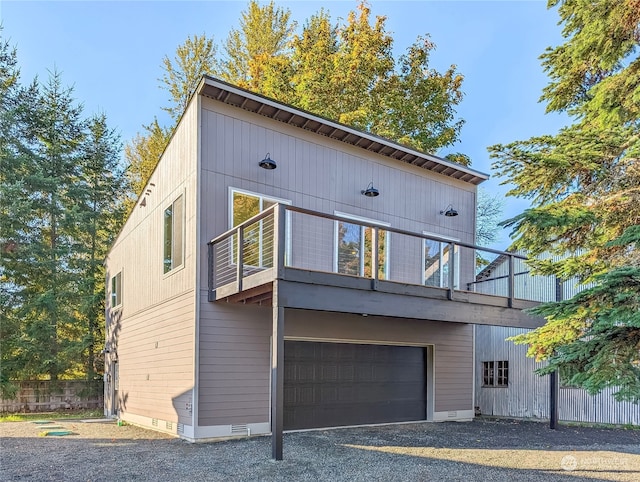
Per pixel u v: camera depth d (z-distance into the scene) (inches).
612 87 231.3
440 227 430.9
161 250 366.3
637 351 171.8
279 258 241.1
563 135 225.1
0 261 613.9
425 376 406.0
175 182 344.2
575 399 400.8
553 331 201.8
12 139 668.1
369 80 684.7
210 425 288.7
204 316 295.9
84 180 742.5
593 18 237.0
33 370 602.9
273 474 203.3
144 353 393.4
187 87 824.3
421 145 695.7
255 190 326.3
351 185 375.9
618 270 168.7
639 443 288.0
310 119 346.9
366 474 203.9
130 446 275.6
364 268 374.0
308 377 335.9
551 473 207.2
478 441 291.7
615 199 215.6
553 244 236.7
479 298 338.3
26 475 206.2
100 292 669.9
